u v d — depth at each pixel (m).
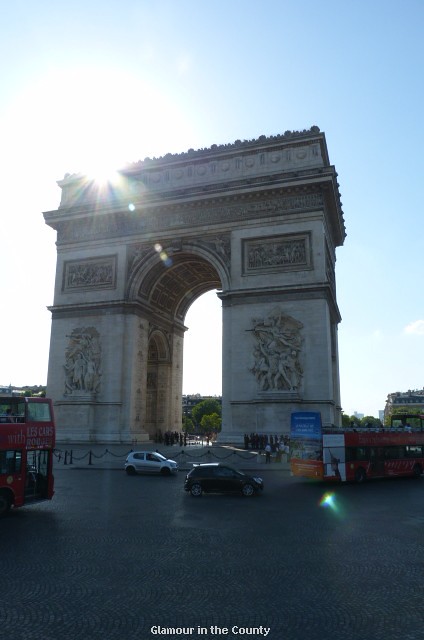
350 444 50.00
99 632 13.66
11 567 19.58
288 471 54.78
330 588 17.20
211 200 76.38
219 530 26.31
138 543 23.47
